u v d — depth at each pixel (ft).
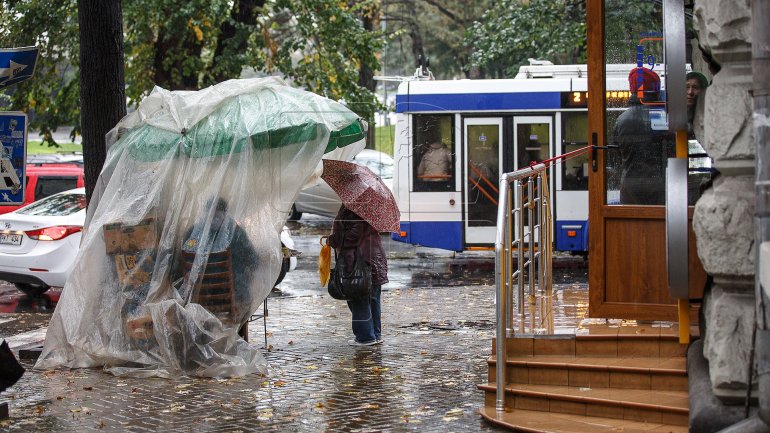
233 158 32.35
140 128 33.94
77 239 46.55
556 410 24.49
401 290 49.26
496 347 25.13
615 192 27.86
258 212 32.50
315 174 34.27
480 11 122.52
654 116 27.81
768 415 17.83
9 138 30.96
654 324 27.71
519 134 58.34
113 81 36.52
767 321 17.67
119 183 33.24
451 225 58.80
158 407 27.14
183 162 32.63
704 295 22.25
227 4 64.44
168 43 68.13
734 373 19.70
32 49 29.01
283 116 32.71
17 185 30.96
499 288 24.84
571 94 57.88
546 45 78.95
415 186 59.00
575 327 27.45
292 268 51.57
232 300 31.94
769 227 17.79
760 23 17.89
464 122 58.65
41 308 46.32
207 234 31.99
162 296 32.09
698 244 20.52
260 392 28.63
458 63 134.21
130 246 32.32
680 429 22.65
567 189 57.82
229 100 33.81
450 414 25.54
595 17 28.09
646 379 24.62
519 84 58.23
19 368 24.54
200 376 30.96
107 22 36.40
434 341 36.01
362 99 69.10
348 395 27.99
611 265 27.73
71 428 25.02
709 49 20.51
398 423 24.85
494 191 58.59
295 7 68.08
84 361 32.63
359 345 35.37
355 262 34.42
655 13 27.91
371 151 71.41
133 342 31.96
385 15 120.67
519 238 28.30
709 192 20.86
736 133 19.83
